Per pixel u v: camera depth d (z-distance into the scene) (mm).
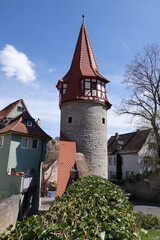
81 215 3383
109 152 38531
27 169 17656
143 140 31875
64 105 20219
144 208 17531
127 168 32281
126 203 5273
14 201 10906
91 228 2873
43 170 30062
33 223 2945
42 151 19391
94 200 4535
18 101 23016
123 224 3135
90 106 18922
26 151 17734
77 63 21547
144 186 23562
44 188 28219
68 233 2600
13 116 21828
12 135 16812
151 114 22219
